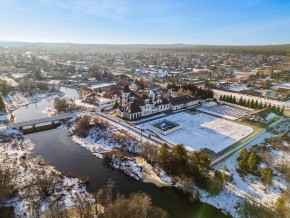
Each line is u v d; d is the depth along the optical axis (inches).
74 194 1963.6
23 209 1748.3
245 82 7273.6
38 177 2068.2
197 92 5206.7
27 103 4901.6
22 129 3366.1
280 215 1706.4
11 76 7509.8
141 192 2025.1
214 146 2864.2
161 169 2358.5
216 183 2026.3
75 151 2800.2
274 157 2632.9
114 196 1956.2
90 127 3316.9
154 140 2960.1
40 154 2706.7
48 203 1825.8
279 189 2070.6
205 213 1801.2
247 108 4488.2
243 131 3371.1
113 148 2851.9
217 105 4722.0
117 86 6033.5
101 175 2293.3
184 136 3149.6
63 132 3383.4
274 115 4055.1
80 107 4436.5
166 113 4089.6
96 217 1636.3
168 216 1647.4
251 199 1924.2
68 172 2329.0
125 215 1443.2
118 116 3818.9
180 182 2145.7
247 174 2273.6
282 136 3198.8
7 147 2810.0
